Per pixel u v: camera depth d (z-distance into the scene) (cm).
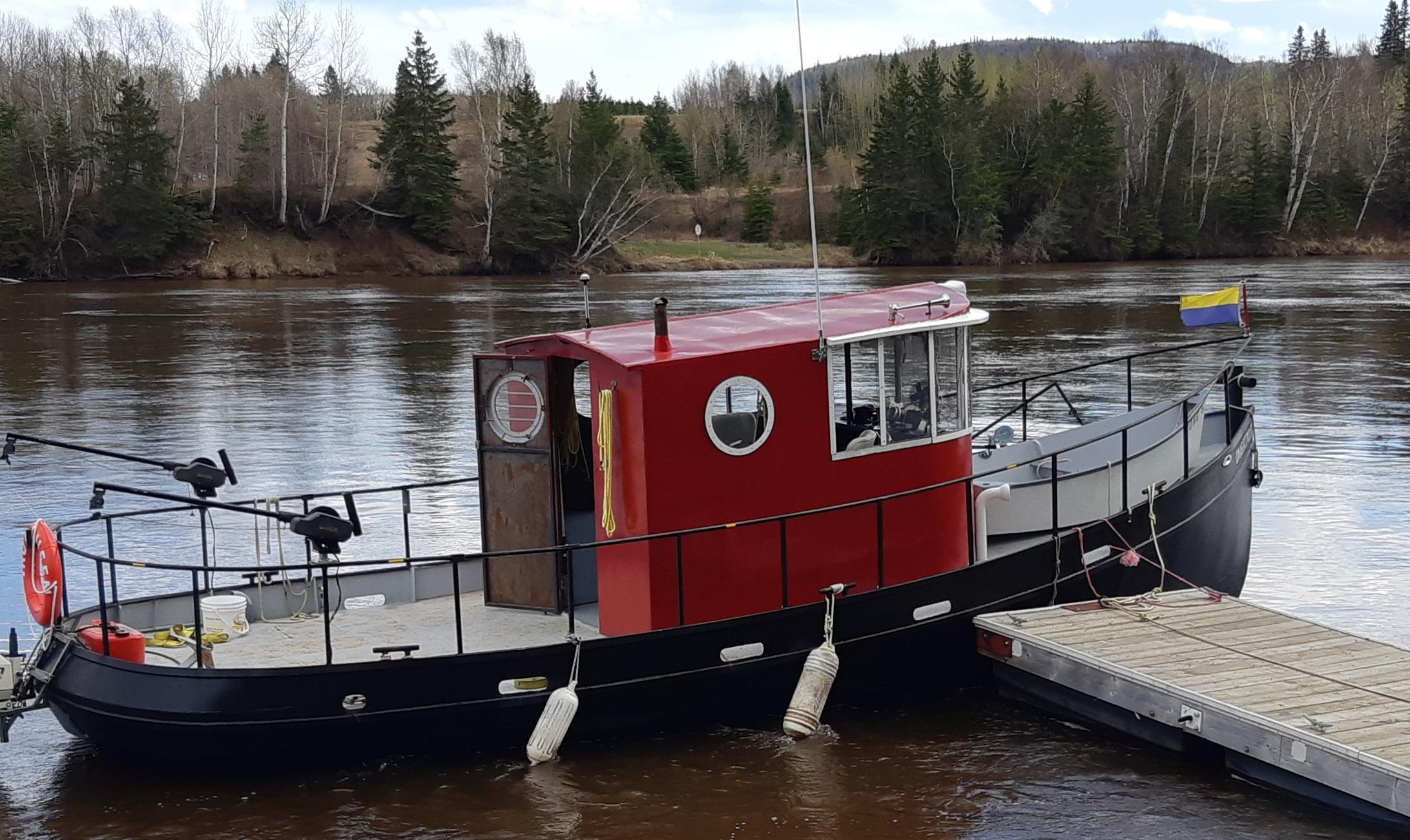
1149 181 10525
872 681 1052
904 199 9781
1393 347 3722
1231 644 1009
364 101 13000
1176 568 1212
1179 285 6725
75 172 8288
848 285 7188
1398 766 785
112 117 8125
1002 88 11100
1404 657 981
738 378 985
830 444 1022
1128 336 4125
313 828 869
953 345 1089
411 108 8912
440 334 4541
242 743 909
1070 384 3072
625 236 9519
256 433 2558
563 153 9488
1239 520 1313
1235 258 10381
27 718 1088
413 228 8894
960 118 10106
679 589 977
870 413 1060
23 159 8112
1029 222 10231
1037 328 4403
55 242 7875
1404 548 1580
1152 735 987
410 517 1806
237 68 10300
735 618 984
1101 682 970
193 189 8875
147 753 916
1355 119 12019
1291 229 10838
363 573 1120
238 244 8425
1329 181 11131
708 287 7112
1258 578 1453
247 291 6894
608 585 1013
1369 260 9756
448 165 9012
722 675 986
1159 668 959
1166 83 11825
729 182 12431
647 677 968
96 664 911
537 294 6531
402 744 941
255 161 8994
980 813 885
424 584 1138
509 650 941
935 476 1079
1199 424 1316
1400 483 1947
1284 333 4131
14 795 927
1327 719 860
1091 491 1210
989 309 5228
